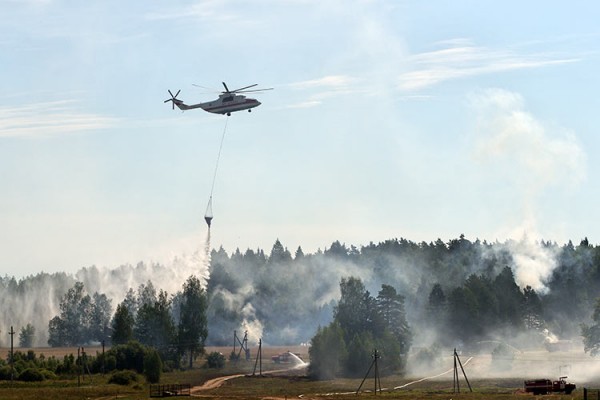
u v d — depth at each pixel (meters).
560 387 177.12
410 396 179.25
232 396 183.50
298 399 176.12
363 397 179.12
